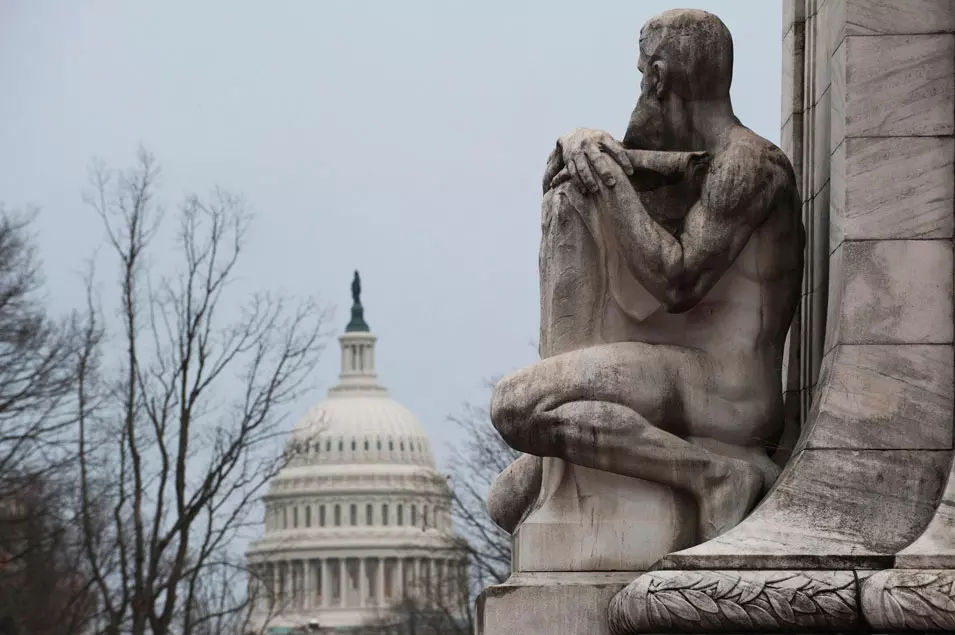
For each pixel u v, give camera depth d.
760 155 16.20
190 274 61.06
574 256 16.39
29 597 63.78
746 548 14.85
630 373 16.00
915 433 15.24
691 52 16.62
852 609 14.31
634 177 16.44
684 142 16.78
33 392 60.66
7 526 63.88
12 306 62.09
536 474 17.09
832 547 14.87
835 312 15.82
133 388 60.50
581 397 15.97
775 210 16.41
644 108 16.84
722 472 15.91
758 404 16.33
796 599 14.38
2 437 59.41
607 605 15.59
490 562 75.88
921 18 15.71
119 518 59.25
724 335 16.42
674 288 16.00
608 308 16.45
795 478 15.21
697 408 16.19
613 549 15.98
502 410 16.11
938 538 14.57
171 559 66.56
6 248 64.38
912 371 15.34
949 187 15.55
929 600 13.97
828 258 17.45
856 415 15.30
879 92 15.69
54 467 60.66
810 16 19.14
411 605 142.50
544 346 16.69
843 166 15.71
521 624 15.65
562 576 15.95
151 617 58.66
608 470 15.98
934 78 15.66
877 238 15.53
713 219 16.02
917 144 15.61
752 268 16.45
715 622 14.47
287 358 61.62
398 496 198.12
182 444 59.72
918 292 15.46
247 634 95.06
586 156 16.31
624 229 16.08
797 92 19.52
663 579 14.61
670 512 16.02
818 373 17.53
